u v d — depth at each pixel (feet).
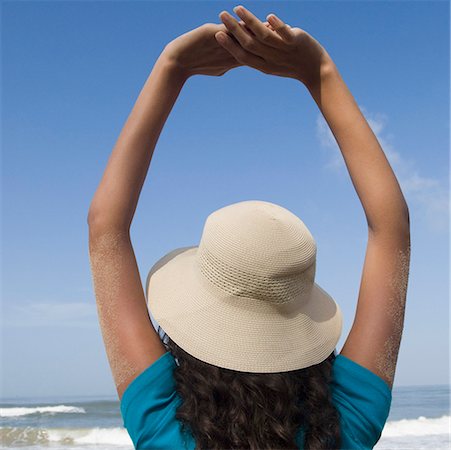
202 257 5.51
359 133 5.80
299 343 5.28
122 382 5.25
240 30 5.38
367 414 5.30
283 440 4.83
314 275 5.63
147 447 5.06
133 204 5.71
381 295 5.56
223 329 5.25
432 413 89.71
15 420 75.41
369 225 5.79
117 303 5.40
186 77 5.95
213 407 4.93
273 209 5.55
